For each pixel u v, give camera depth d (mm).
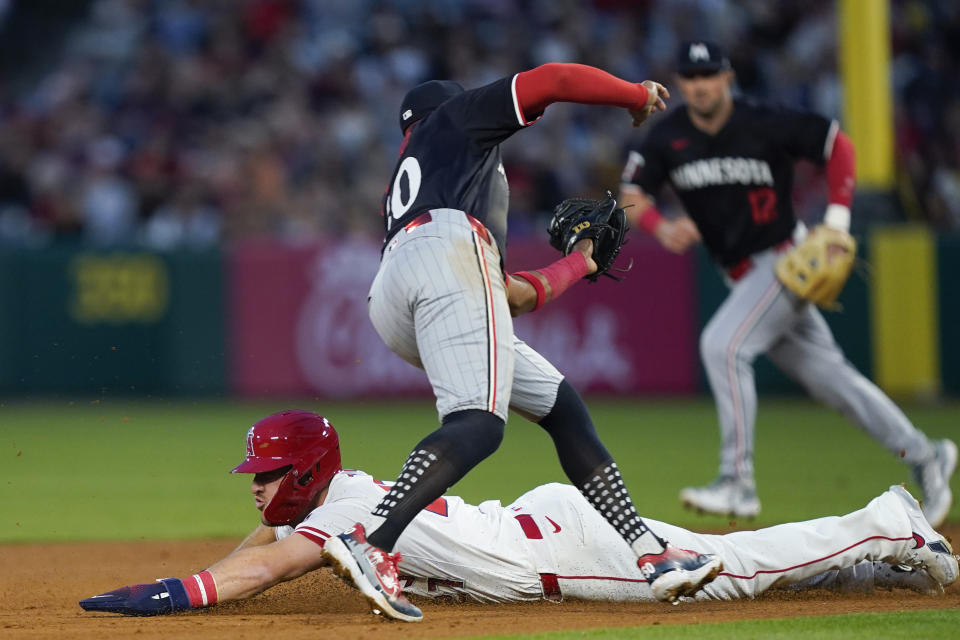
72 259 50406
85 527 24094
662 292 50469
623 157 61688
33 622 13953
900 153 59594
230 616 14180
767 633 12547
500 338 13109
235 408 49156
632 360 50656
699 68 22266
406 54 65312
